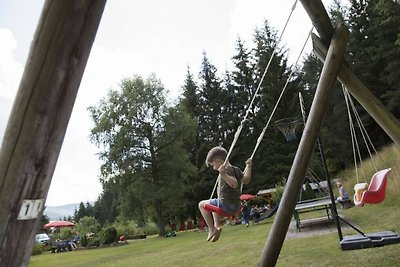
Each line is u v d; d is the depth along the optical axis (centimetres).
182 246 1334
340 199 1424
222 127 4144
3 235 105
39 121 108
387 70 2795
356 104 3027
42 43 108
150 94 3025
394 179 1242
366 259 535
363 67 3122
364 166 1861
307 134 358
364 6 3412
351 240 633
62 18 108
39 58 108
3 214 105
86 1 112
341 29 387
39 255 2364
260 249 837
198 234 2178
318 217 1311
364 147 3034
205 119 4478
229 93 4534
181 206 3588
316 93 375
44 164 111
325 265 541
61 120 113
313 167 2583
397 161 1512
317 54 421
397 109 2856
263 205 2828
